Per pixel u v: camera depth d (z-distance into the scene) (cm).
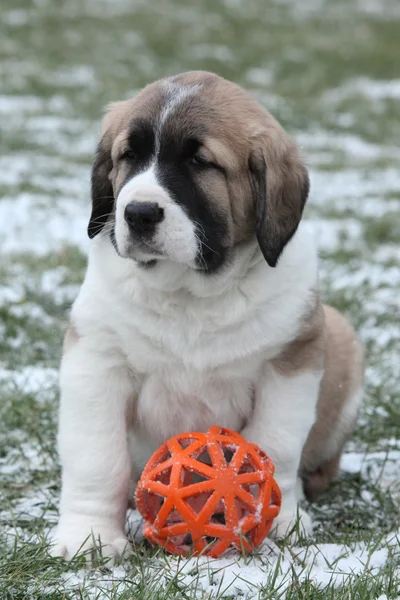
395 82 3212
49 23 3781
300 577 589
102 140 713
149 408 703
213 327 668
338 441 827
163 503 631
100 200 710
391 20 4512
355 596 554
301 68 3366
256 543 638
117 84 2927
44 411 919
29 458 841
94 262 689
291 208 692
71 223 1614
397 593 569
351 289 1302
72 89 2825
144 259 641
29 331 1131
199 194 653
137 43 3594
